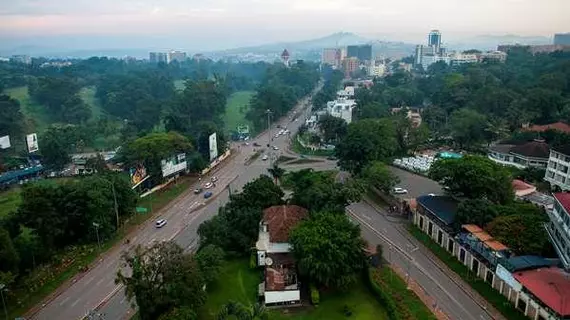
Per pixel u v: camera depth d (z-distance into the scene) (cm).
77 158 19050
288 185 13550
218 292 8000
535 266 7288
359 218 11331
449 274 8400
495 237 8156
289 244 8794
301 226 8431
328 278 7562
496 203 9938
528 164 14388
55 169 17000
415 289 7881
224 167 16825
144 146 13838
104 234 10025
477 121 17475
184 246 9900
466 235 8600
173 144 14712
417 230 10419
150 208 12262
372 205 12269
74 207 9475
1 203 13350
